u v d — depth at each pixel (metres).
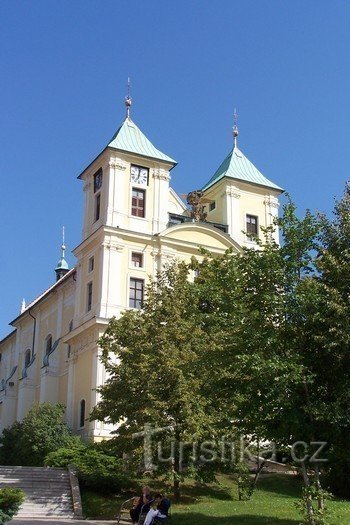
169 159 53.19
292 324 21.56
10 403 64.31
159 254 50.56
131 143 52.66
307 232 22.22
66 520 26.69
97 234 49.94
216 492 31.38
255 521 23.41
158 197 52.34
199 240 52.19
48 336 60.97
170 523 24.55
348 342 20.39
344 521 22.42
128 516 27.30
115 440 30.06
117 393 30.64
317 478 20.89
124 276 49.09
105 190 51.41
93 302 49.16
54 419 44.88
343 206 23.55
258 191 58.34
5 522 20.88
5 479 30.84
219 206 57.62
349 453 20.81
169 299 32.03
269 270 21.81
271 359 20.31
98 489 30.66
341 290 21.92
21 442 44.16
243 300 22.00
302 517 22.92
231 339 22.36
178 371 28.58
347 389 20.89
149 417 28.70
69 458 34.22
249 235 23.33
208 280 23.64
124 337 31.88
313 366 21.70
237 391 22.20
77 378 49.34
